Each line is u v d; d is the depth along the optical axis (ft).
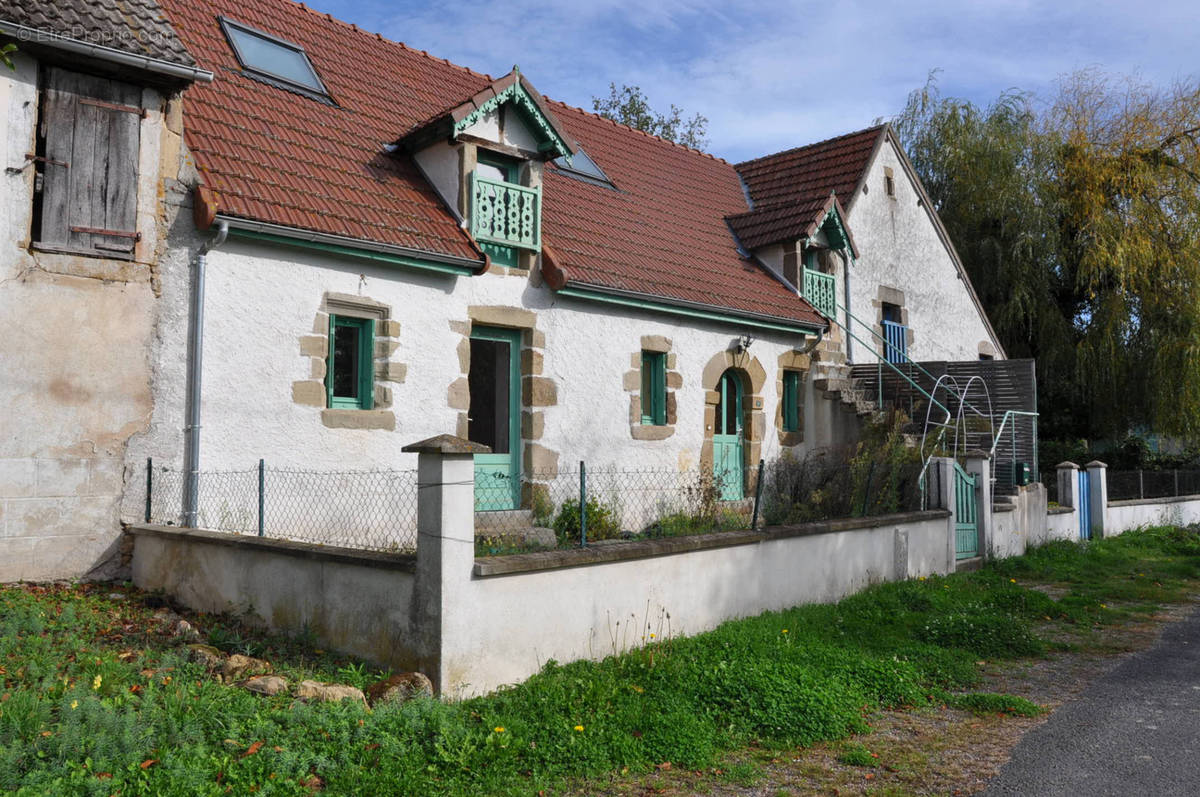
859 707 19.99
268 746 14.87
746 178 62.03
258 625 22.44
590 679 19.69
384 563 19.39
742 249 52.19
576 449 38.17
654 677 20.24
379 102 40.06
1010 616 29.53
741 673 20.02
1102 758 17.12
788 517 36.47
